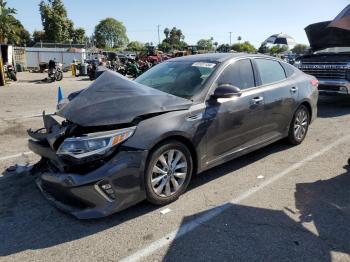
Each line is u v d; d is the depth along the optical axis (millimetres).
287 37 24234
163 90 4652
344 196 4301
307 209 3984
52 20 67438
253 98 5012
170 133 3908
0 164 5422
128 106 3852
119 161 3588
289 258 3133
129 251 3273
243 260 3115
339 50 10570
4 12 36906
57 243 3410
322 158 5625
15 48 35531
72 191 3527
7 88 16500
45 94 13992
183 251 3258
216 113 4441
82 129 3773
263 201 4184
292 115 5910
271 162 5438
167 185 4039
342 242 3357
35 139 4258
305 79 6285
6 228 3662
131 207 4043
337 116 8891
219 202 4160
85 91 4203
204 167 4465
